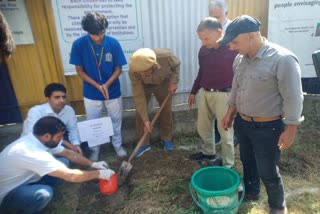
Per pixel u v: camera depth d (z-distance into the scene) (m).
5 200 2.50
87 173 2.58
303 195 2.83
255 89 2.07
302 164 3.33
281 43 3.75
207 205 2.41
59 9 3.35
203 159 3.48
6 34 2.43
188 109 4.02
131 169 3.38
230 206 2.42
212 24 2.65
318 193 2.85
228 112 2.55
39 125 2.44
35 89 3.66
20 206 2.48
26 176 2.52
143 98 3.25
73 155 2.91
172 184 3.06
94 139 3.37
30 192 2.47
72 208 2.86
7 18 3.28
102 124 3.34
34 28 3.40
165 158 3.58
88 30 2.85
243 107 2.21
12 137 3.77
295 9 3.57
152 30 3.63
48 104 3.11
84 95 3.40
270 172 2.28
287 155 3.48
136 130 3.81
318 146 3.64
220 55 2.78
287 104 1.92
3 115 3.70
